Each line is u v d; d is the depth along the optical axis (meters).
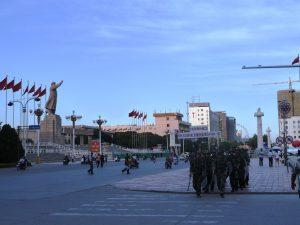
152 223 14.03
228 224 13.51
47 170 60.78
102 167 68.69
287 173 41.91
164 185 30.58
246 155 27.89
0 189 29.36
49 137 129.50
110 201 21.09
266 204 18.77
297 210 16.58
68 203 20.34
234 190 24.92
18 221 14.65
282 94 99.19
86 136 192.75
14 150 80.44
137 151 162.12
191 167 22.91
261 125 114.94
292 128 112.50
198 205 18.89
